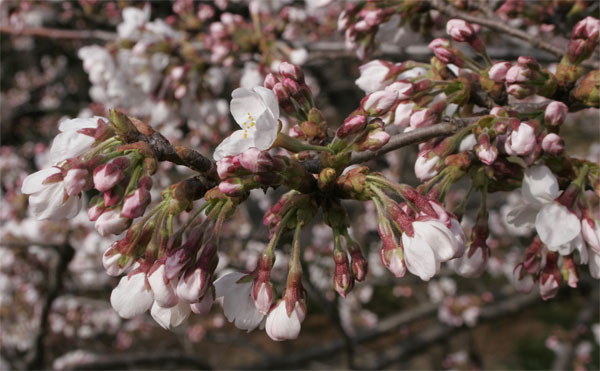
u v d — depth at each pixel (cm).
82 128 139
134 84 336
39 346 474
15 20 440
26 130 1024
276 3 500
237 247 550
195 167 140
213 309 688
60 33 429
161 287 132
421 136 173
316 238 591
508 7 257
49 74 1070
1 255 522
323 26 504
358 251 153
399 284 685
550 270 180
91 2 450
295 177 143
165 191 140
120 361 559
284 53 327
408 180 657
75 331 645
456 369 739
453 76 198
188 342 644
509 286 692
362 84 210
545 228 163
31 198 129
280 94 166
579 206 165
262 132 133
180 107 344
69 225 462
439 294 701
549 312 1133
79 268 552
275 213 155
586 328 704
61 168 132
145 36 330
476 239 179
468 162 168
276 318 143
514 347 1081
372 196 147
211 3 471
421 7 242
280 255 527
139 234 136
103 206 134
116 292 134
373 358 708
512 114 173
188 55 329
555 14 257
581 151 1011
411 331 853
